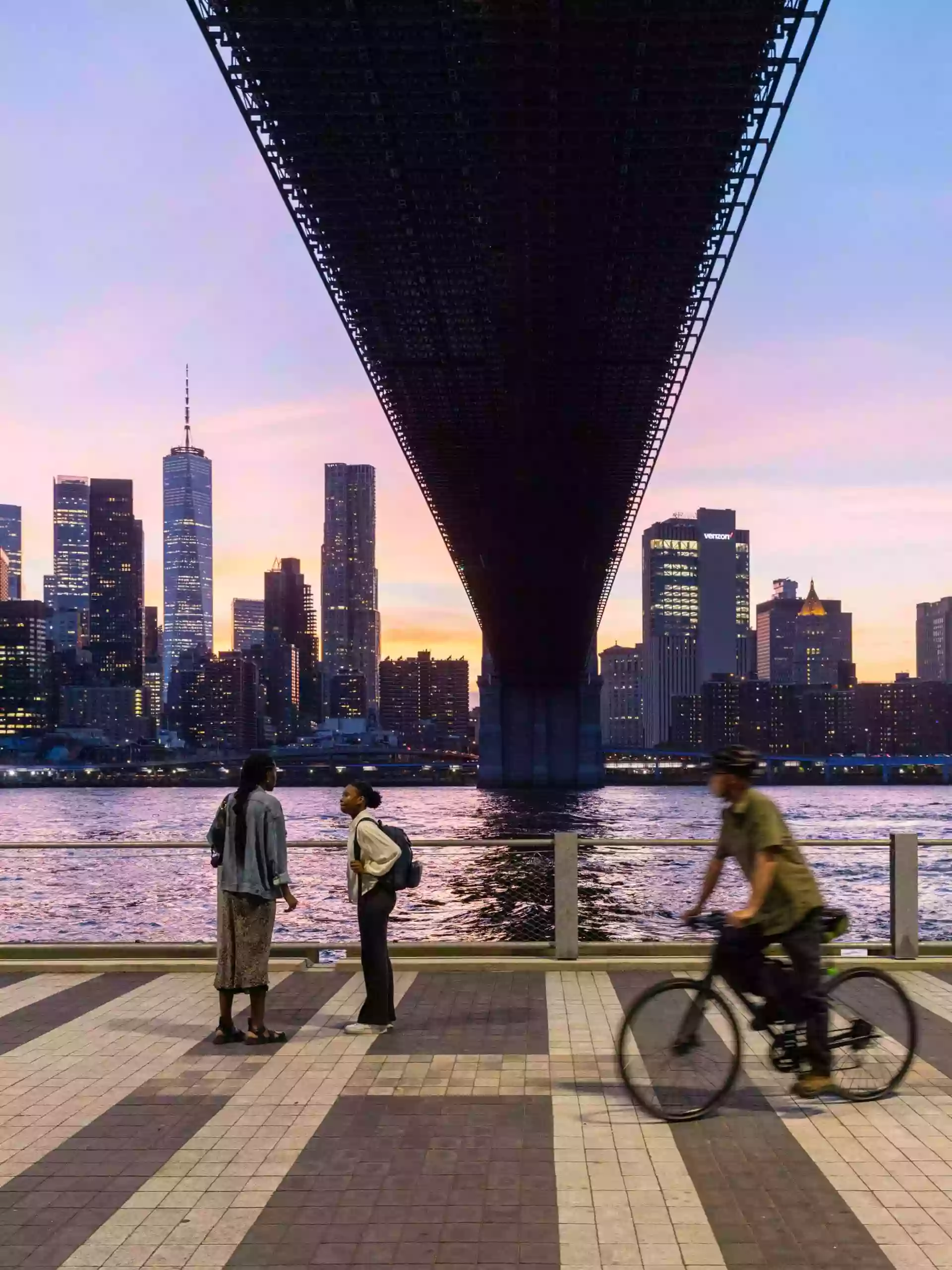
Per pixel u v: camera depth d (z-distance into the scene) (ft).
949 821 418.72
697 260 187.42
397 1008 27.81
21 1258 14.85
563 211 174.19
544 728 567.18
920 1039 24.58
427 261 189.98
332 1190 16.87
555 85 144.46
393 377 236.63
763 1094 21.25
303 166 164.66
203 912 169.58
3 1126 19.63
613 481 284.61
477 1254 14.85
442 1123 19.67
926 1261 14.60
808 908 20.31
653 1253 14.84
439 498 302.45
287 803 654.94
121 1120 19.89
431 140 158.20
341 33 134.62
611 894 163.53
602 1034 25.32
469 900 155.12
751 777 20.58
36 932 148.46
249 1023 25.04
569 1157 18.06
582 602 386.52
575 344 217.15
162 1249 15.08
